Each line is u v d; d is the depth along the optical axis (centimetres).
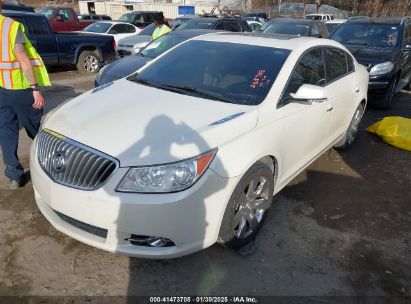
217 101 311
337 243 327
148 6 3419
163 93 327
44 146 273
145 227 236
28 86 344
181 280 271
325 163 496
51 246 295
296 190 414
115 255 290
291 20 1113
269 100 311
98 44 1069
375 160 518
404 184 452
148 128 261
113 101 310
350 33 853
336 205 390
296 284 276
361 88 504
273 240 323
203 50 384
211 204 251
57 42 976
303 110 346
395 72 735
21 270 269
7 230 310
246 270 285
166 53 406
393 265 305
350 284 281
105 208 235
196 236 253
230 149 261
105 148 243
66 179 249
